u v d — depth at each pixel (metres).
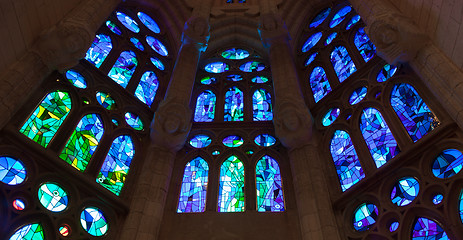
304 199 8.19
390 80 8.76
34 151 7.21
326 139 9.85
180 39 14.42
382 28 7.97
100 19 9.55
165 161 9.36
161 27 15.12
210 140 11.21
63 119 8.47
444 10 6.79
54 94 8.59
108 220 7.89
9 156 6.88
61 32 7.97
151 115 11.14
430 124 7.39
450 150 6.75
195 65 12.15
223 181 9.79
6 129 6.85
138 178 9.15
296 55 13.95
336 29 12.84
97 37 11.52
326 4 14.69
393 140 8.08
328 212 7.88
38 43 7.77
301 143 9.38
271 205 9.11
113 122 9.80
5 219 6.20
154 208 8.27
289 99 9.84
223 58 15.00
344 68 11.33
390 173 7.50
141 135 10.31
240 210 9.02
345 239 7.51
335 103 10.45
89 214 7.66
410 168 7.17
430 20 7.34
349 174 8.70
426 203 6.55
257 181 9.77
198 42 12.71
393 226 6.98
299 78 12.74
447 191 6.27
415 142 7.38
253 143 10.83
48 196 7.12
